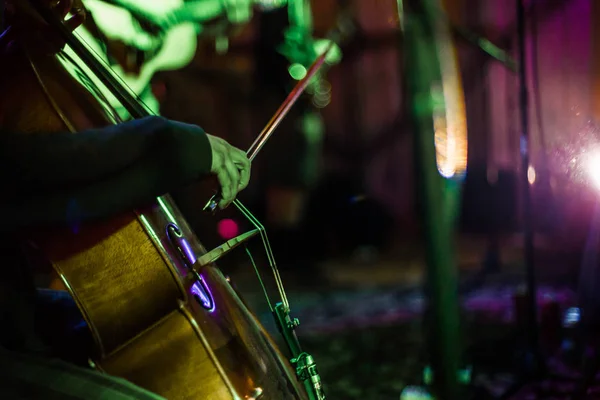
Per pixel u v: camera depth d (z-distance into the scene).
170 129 1.36
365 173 8.72
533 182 2.89
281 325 1.73
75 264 1.44
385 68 8.55
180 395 1.43
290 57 6.37
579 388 2.47
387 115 8.68
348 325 4.54
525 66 2.73
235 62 6.84
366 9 7.89
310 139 7.79
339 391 3.21
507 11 6.67
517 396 2.85
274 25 6.44
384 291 5.71
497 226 5.95
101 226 1.44
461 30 2.97
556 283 4.75
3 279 1.39
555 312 3.20
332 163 8.63
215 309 1.54
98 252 1.44
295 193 7.64
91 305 1.44
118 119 1.55
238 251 7.22
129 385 1.31
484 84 5.71
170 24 4.08
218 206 1.49
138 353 1.45
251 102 7.32
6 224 1.27
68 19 1.69
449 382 1.59
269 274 6.73
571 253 4.62
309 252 7.39
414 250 7.67
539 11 3.37
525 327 3.24
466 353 3.23
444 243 1.57
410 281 6.09
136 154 1.32
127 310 1.45
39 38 1.52
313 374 1.64
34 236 1.42
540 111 2.83
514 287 5.32
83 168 1.27
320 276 6.48
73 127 1.42
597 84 3.20
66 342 1.54
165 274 1.46
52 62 1.50
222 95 7.11
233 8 5.11
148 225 1.46
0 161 1.23
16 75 1.44
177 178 1.37
